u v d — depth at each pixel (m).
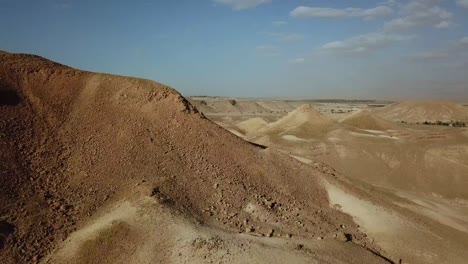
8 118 18.91
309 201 21.81
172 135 21.03
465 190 39.47
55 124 19.77
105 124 20.33
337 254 16.72
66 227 15.64
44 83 21.28
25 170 17.28
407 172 42.94
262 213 18.94
